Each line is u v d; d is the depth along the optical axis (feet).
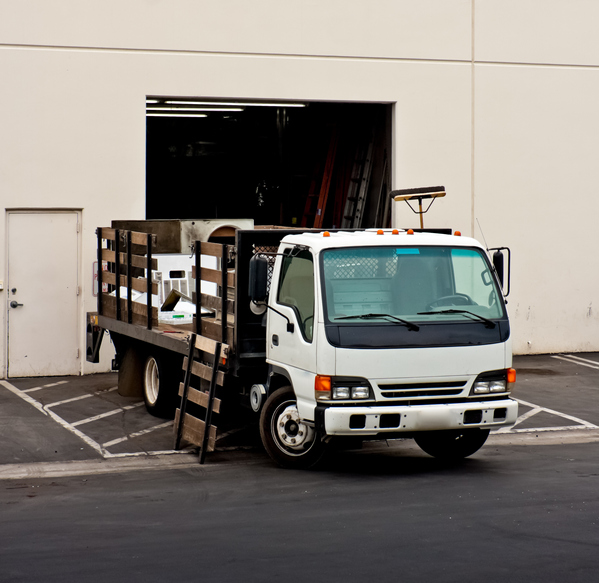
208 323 34.37
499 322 29.99
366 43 54.34
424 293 29.78
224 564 20.25
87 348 46.09
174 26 51.24
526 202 57.47
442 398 29.09
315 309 28.96
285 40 53.01
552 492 26.99
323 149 66.59
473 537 22.11
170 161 65.21
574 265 58.49
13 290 49.55
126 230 41.65
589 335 59.00
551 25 57.41
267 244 32.40
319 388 28.63
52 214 50.06
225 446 35.81
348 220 62.59
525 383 49.39
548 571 19.40
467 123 56.29
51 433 37.47
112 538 22.67
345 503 25.99
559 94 57.77
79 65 49.88
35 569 20.08
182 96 51.62
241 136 66.33
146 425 38.91
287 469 31.42
